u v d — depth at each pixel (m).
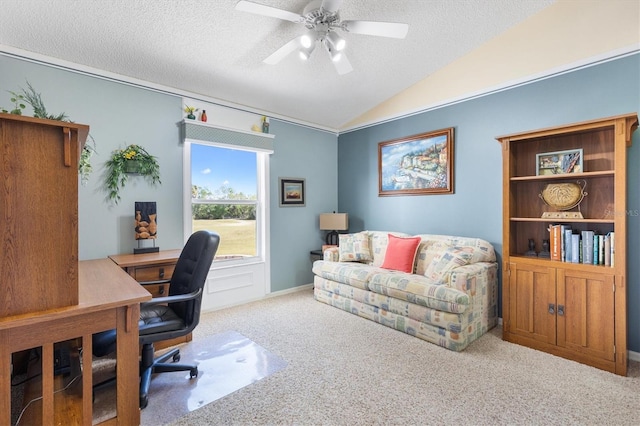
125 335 1.51
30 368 2.07
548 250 2.68
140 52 2.72
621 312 2.15
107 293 1.58
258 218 4.10
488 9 2.73
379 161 4.36
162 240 3.22
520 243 2.89
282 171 4.27
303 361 2.38
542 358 2.41
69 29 2.37
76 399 1.77
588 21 2.60
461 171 3.49
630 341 2.45
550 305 2.48
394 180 4.18
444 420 1.71
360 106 4.32
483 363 2.33
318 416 1.75
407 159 4.01
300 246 4.48
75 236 1.36
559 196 2.52
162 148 3.22
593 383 2.06
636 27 2.38
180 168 3.34
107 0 2.17
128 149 2.97
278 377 2.16
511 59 3.04
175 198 3.31
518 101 3.03
